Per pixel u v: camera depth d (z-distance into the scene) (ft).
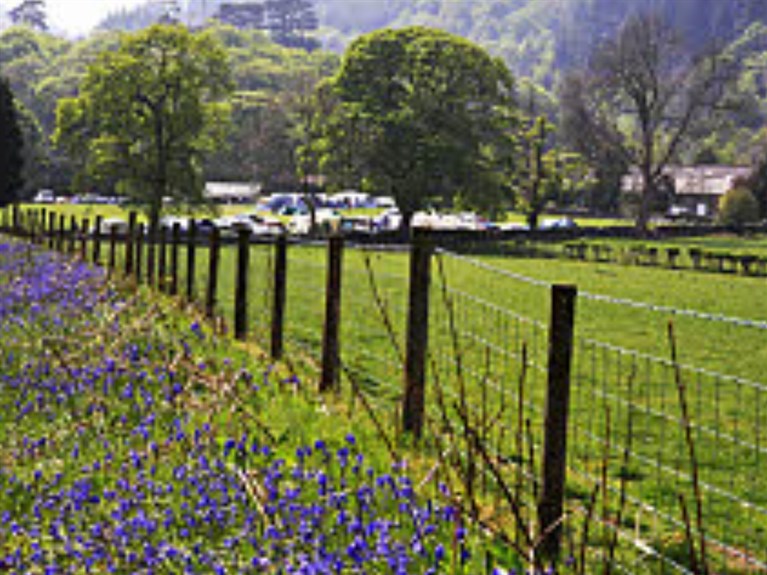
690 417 45.68
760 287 138.92
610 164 315.17
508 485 25.25
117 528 19.56
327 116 251.60
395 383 42.50
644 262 181.78
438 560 17.58
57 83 558.56
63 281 61.00
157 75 209.26
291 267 115.96
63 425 29.19
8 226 165.78
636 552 23.72
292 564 17.75
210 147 219.61
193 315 50.21
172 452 25.89
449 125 220.64
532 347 61.67
